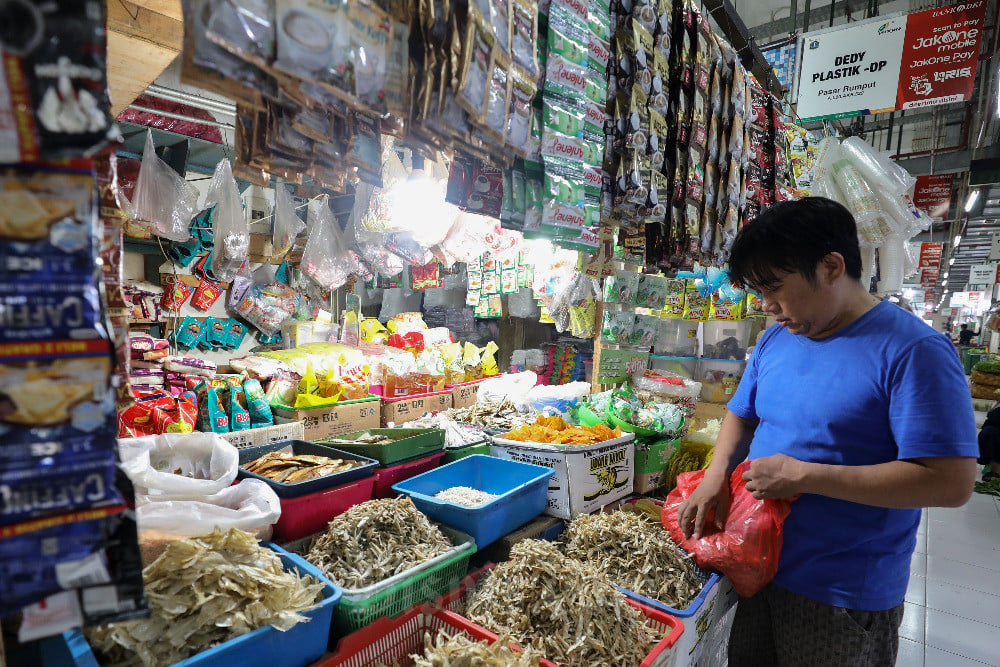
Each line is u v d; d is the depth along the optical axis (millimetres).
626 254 2207
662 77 1469
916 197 7328
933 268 12406
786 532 1390
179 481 1252
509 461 1909
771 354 1502
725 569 1461
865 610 1271
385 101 713
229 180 2502
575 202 1118
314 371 2754
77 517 447
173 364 2457
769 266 1214
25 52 396
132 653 907
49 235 422
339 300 3914
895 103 3748
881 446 1201
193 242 2867
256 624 954
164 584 958
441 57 772
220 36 537
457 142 872
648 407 2438
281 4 578
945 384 1098
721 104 1833
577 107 1114
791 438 1341
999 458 5137
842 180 2377
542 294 3109
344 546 1306
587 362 4309
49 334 427
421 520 1448
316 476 1515
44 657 847
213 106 1420
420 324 3945
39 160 411
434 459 1924
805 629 1353
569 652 1179
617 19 1330
